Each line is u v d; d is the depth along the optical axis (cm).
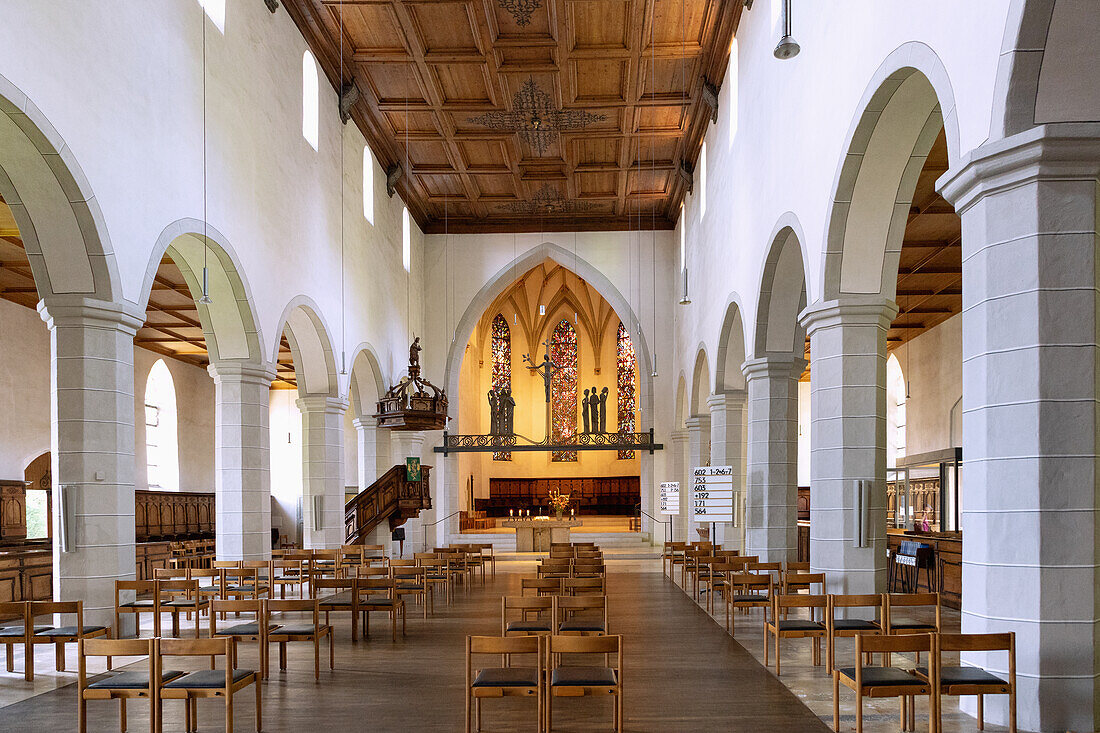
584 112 2158
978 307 687
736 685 840
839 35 1021
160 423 2842
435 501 2903
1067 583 642
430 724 708
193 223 1280
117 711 762
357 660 976
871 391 1070
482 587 1738
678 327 2831
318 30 1780
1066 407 649
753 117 1527
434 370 2939
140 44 1139
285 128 1675
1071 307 652
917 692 613
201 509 2819
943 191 727
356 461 3378
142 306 1141
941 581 1470
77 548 1050
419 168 2538
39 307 1064
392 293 2530
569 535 2828
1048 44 617
